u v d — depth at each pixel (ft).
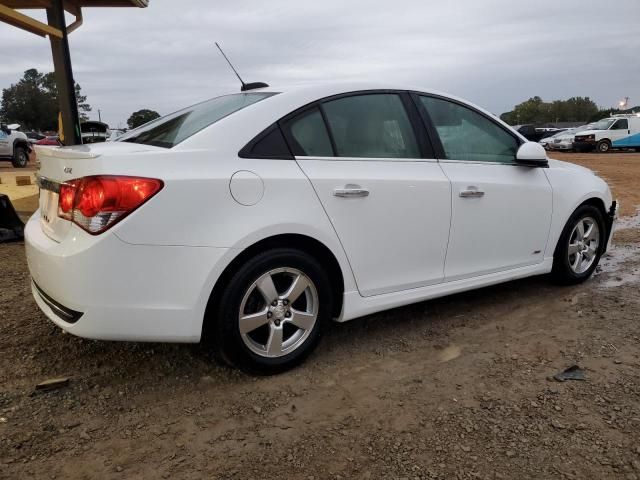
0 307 13.06
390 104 11.52
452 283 12.25
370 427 8.48
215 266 8.87
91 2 24.98
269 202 9.36
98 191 8.24
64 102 23.89
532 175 13.58
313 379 10.00
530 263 13.85
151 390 9.52
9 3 22.59
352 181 10.32
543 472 7.38
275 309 9.77
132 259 8.39
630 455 7.70
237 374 10.12
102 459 7.67
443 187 11.59
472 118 12.91
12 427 8.30
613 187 38.78
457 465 7.55
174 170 8.68
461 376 10.09
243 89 12.17
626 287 15.11
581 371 10.14
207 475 7.38
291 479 7.30
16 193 32.42
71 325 8.63
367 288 10.86
